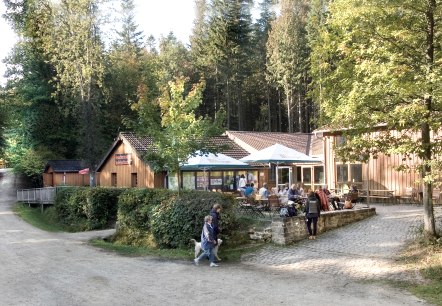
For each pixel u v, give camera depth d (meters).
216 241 14.29
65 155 54.38
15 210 37.66
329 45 14.03
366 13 12.72
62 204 29.22
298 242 15.88
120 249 18.12
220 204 16.53
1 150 47.00
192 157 22.08
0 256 16.77
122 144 34.34
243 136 37.44
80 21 38.56
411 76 12.12
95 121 42.28
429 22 12.91
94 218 26.12
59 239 21.81
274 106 69.12
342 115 13.26
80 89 40.22
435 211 19.45
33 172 52.12
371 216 19.05
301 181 34.91
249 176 32.50
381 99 12.72
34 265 14.76
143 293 10.66
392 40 12.98
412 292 10.26
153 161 20.30
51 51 39.97
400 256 12.99
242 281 11.78
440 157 12.89
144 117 20.23
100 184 37.69
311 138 40.16
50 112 52.78
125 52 66.00
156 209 18.34
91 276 12.74
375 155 14.16
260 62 69.25
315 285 11.16
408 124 12.95
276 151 22.44
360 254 13.70
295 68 58.12
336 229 17.25
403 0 12.39
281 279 11.91
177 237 17.20
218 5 57.72
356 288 10.77
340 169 28.12
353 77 13.30
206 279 12.11
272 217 17.69
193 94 20.20
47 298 10.32
